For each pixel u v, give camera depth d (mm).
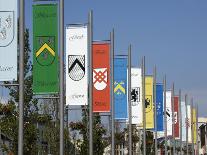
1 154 83125
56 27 43438
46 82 43750
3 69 39562
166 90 99688
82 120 88812
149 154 147875
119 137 131000
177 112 107562
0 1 39500
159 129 90750
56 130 86625
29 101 68250
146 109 83312
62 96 45406
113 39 63688
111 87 63906
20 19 40594
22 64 40219
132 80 73000
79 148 98500
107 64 56938
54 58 43656
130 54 70312
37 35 43562
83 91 49750
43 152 95500
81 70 49812
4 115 72562
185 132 120500
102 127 102625
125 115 65750
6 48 39562
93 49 57062
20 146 39438
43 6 43469
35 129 71375
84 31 49906
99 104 57000
